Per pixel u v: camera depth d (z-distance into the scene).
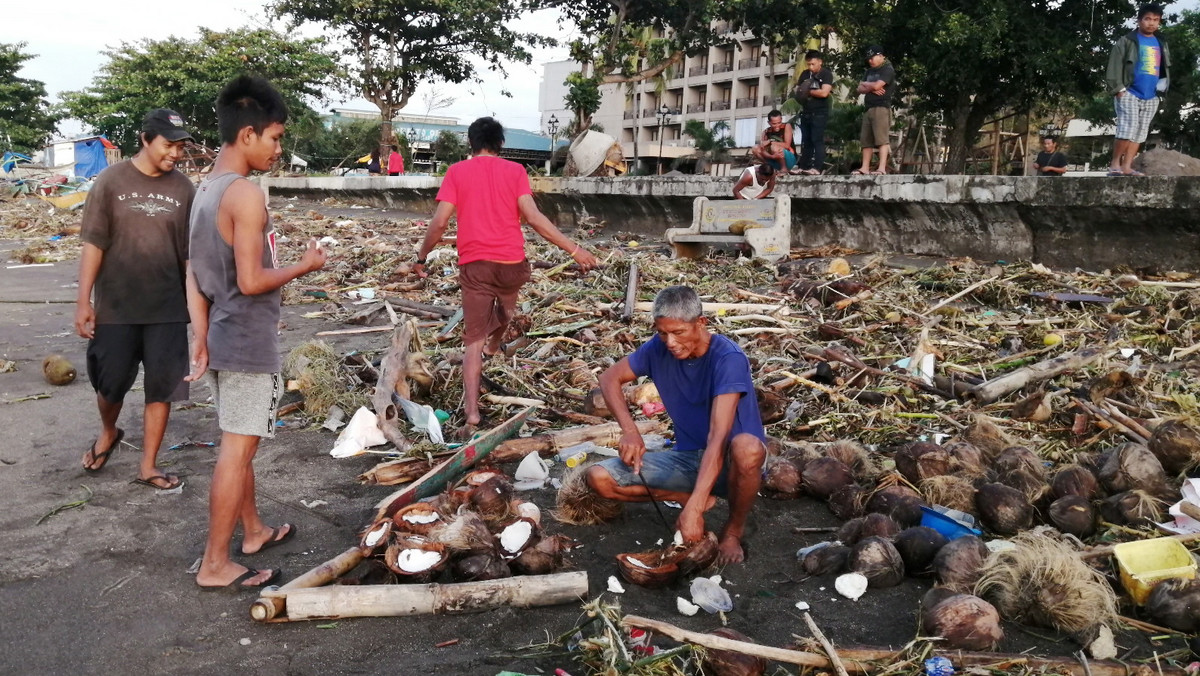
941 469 4.19
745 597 3.43
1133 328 7.18
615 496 4.01
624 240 15.23
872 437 5.20
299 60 43.62
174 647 3.00
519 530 3.58
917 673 2.76
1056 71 24.64
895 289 9.02
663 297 3.48
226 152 3.32
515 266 5.56
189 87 41.91
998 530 3.88
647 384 5.82
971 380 6.22
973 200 10.78
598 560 3.76
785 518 4.22
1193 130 35.06
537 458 4.72
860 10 26.20
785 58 32.47
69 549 3.77
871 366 6.63
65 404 6.07
